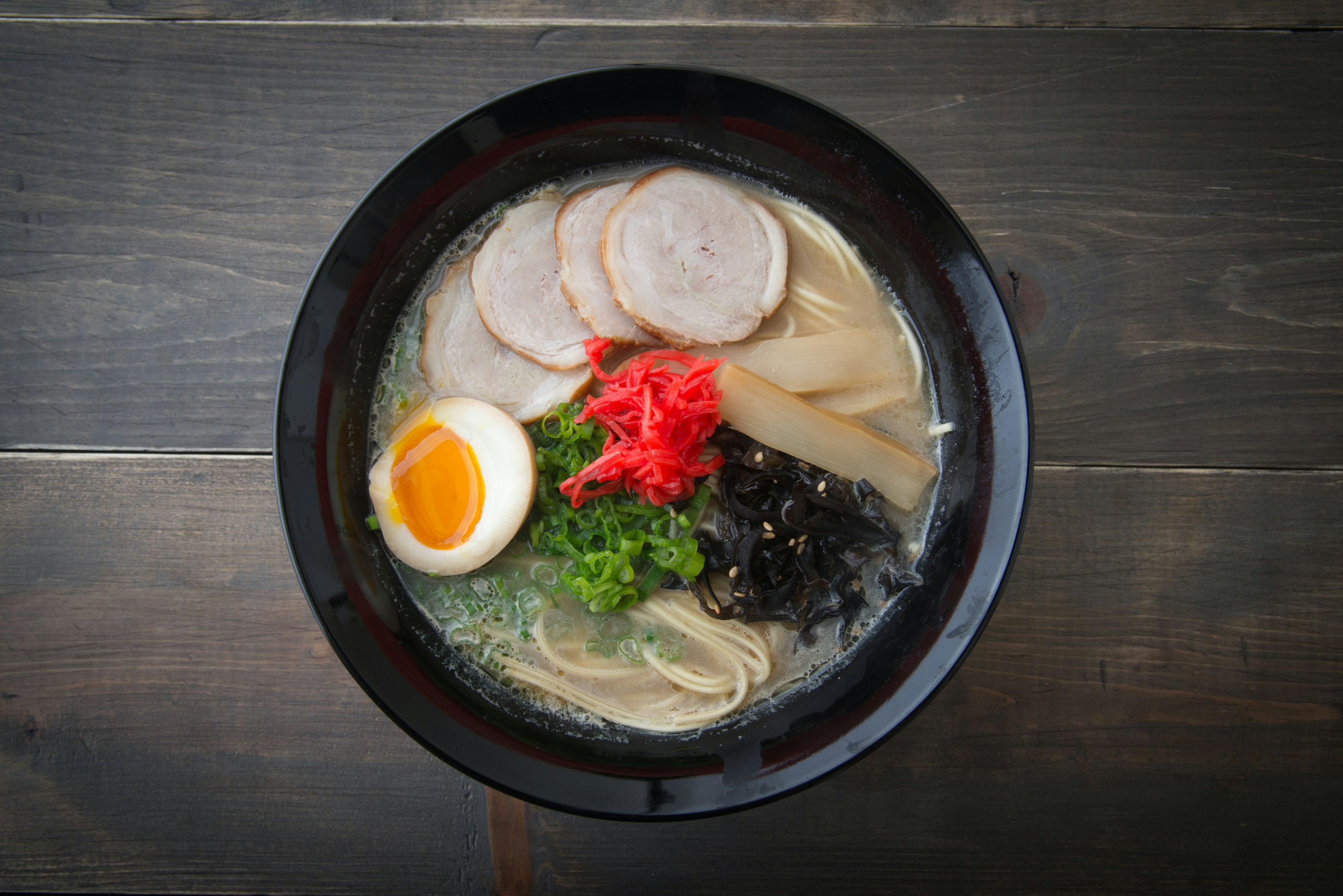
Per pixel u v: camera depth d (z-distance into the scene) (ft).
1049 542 1.15
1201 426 1.15
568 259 1.12
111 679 1.13
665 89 1.05
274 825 1.13
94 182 1.15
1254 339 1.16
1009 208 1.16
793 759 1.03
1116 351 1.16
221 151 1.15
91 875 1.13
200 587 1.14
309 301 1.02
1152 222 1.16
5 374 1.14
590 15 1.15
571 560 1.11
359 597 1.04
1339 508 1.15
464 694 1.06
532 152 1.09
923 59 1.16
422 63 1.15
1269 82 1.16
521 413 1.12
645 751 1.07
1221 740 1.14
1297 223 1.16
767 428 1.09
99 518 1.14
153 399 1.14
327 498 1.04
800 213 1.15
